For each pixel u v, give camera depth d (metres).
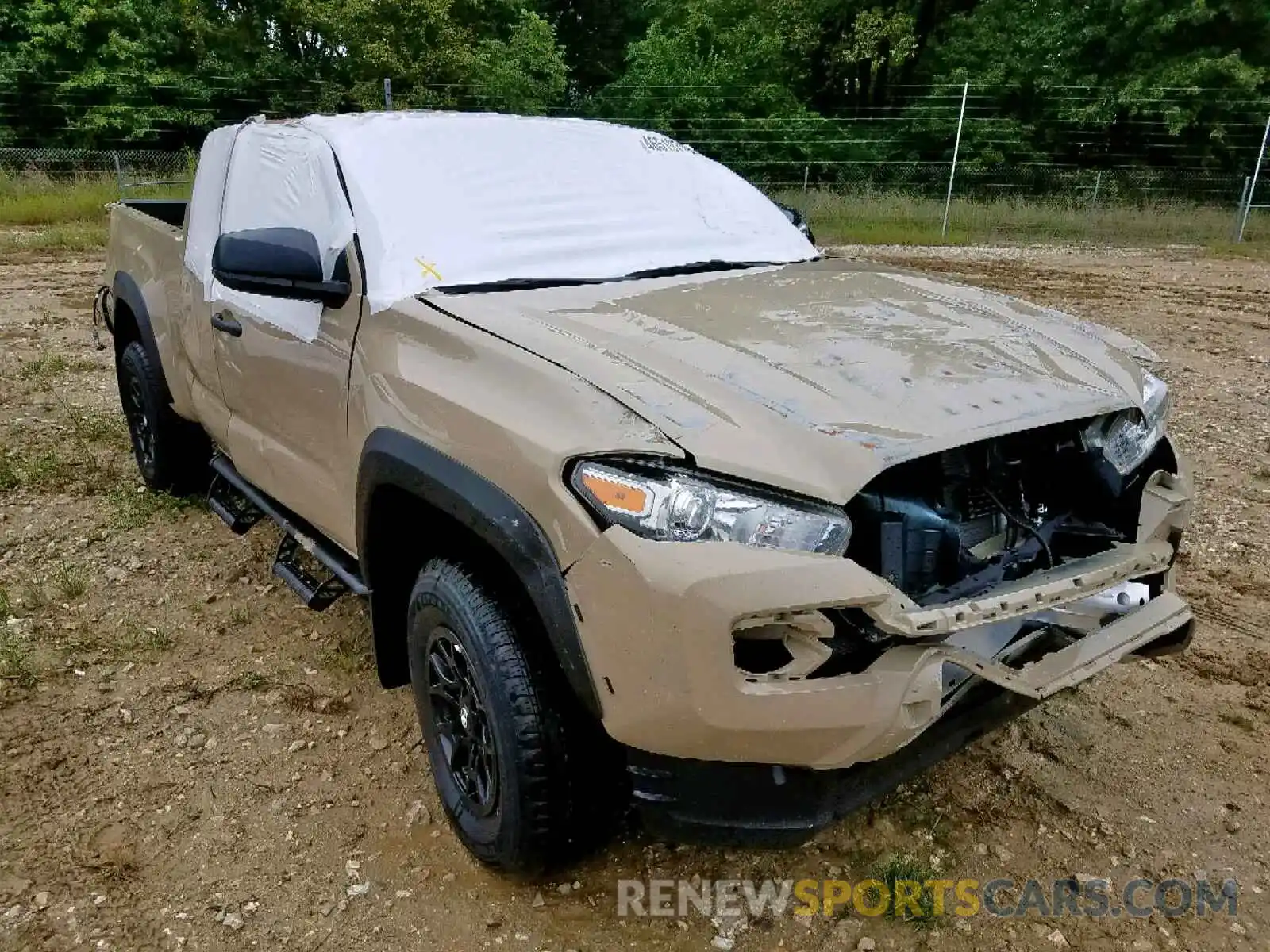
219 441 4.00
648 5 29.38
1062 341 2.82
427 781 2.98
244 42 23.94
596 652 2.07
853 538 2.18
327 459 3.03
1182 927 2.47
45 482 5.14
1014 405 2.31
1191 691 3.45
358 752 3.11
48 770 3.00
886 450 2.07
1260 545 4.54
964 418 2.22
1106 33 22.42
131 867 2.64
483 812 2.50
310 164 3.22
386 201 3.06
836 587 1.93
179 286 4.04
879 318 2.80
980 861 2.68
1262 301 11.05
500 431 2.25
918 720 2.03
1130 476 2.67
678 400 2.20
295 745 3.14
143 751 3.10
